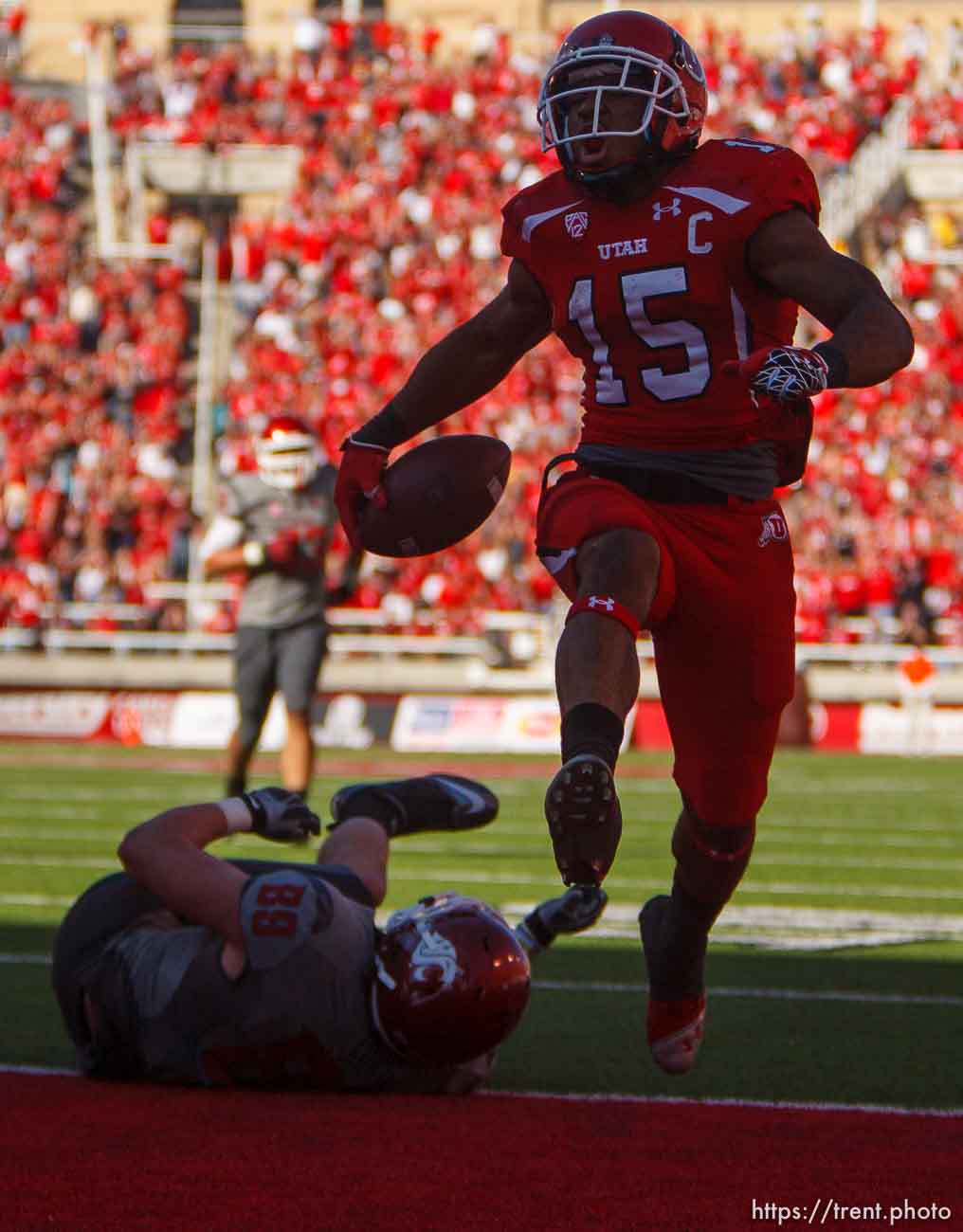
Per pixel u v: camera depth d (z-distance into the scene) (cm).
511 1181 847
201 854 1047
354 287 6806
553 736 5103
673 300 968
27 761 4362
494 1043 1016
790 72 7831
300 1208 793
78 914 1097
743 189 960
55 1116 978
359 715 5244
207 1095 1047
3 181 7206
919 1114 1013
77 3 8088
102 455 6059
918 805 3481
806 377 862
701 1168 877
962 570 5794
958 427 6294
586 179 975
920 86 7638
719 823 1026
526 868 2319
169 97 7619
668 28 976
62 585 5694
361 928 1048
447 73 7656
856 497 5991
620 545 933
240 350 6644
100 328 6544
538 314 1042
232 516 2461
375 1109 1012
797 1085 1114
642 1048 1234
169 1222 769
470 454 1076
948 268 7006
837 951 1700
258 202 7469
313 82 7656
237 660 2480
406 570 5678
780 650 1000
